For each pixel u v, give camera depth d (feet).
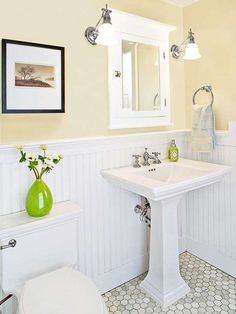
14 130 4.76
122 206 6.16
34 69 4.79
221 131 6.43
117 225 6.12
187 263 7.06
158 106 6.73
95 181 5.68
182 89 7.34
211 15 6.53
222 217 6.60
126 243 6.33
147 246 6.73
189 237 7.55
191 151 7.22
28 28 4.76
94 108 5.69
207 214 6.97
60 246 4.52
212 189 6.78
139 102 6.35
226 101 6.37
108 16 4.82
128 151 6.15
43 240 4.33
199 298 5.69
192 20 6.99
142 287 6.04
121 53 5.96
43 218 4.36
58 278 4.01
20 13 4.67
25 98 4.72
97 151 5.65
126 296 5.84
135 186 4.79
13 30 4.61
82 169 5.47
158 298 5.60
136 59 6.22
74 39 5.32
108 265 6.04
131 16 5.90
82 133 5.57
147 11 6.46
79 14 5.35
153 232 5.78
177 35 7.14
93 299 3.57
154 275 5.84
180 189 4.79
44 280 3.95
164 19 6.81
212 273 6.59
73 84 5.37
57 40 5.10
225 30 6.26
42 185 4.47
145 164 6.23
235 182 6.23
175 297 5.64
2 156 4.49
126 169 5.84
